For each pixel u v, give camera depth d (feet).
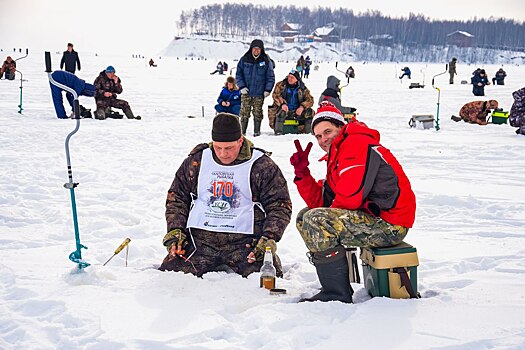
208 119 51.08
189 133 40.98
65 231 17.39
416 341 9.75
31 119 46.57
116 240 16.72
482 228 18.20
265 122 52.01
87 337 9.93
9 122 43.75
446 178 26.17
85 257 14.87
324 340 9.89
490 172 27.63
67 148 12.99
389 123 49.98
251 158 14.30
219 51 645.51
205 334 10.07
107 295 11.77
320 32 645.51
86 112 49.78
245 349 9.60
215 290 12.25
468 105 49.83
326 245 11.49
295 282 13.16
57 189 23.20
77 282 12.51
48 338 10.07
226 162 14.16
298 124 41.73
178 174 14.56
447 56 631.97
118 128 42.63
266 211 14.20
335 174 11.80
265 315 10.68
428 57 627.87
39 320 10.74
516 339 9.71
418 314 10.76
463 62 619.26
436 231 18.03
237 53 643.04
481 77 84.38
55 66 143.23
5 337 10.13
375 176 11.37
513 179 25.94
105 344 9.68
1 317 10.82
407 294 11.54
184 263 13.89
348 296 11.71
